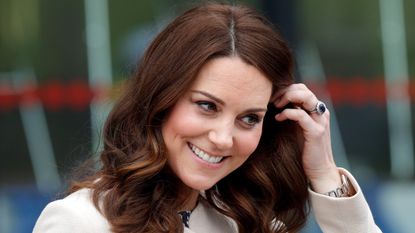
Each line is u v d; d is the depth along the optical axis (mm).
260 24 5555
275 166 6301
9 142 10734
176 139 5570
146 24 10539
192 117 5477
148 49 5668
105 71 10695
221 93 5387
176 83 5449
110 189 5715
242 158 5664
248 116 5547
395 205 11117
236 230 6375
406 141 11086
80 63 10742
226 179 6277
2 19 10680
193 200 6078
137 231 5590
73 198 5680
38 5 10711
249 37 5461
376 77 10984
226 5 5688
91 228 5523
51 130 10711
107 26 10695
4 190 10703
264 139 6312
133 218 5590
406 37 11008
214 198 6281
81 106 10680
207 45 5398
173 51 5496
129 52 10586
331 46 10859
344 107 11016
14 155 10742
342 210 6207
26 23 10727
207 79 5402
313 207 6328
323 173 6305
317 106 6199
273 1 10305
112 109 5867
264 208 6297
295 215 6438
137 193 5684
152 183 5773
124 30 10680
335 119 11023
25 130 10758
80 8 10711
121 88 6090
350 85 10977
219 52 5395
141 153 5637
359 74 10984
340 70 10953
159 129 5641
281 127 6316
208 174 5602
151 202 5699
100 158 5875
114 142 5820
